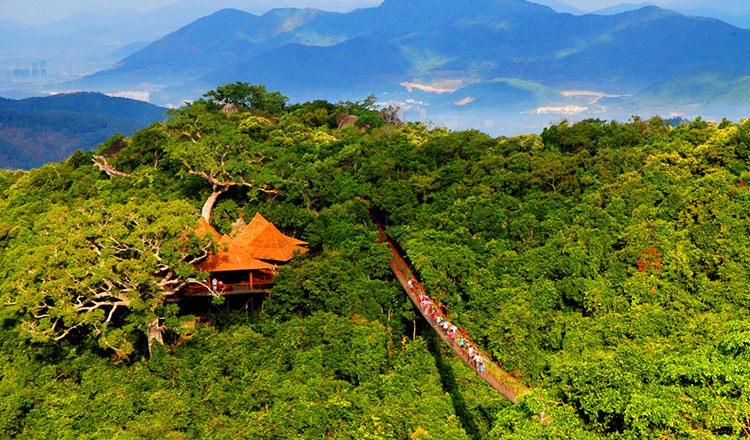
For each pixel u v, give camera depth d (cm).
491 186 8731
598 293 6225
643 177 8150
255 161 9156
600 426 4003
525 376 5828
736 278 6216
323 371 5997
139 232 6172
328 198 8800
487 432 5425
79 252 6016
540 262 6938
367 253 7306
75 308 5850
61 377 6028
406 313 6612
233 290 6738
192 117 10250
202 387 5678
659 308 5972
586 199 8025
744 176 7562
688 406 3747
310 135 10600
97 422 5362
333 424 5325
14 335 6488
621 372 4106
